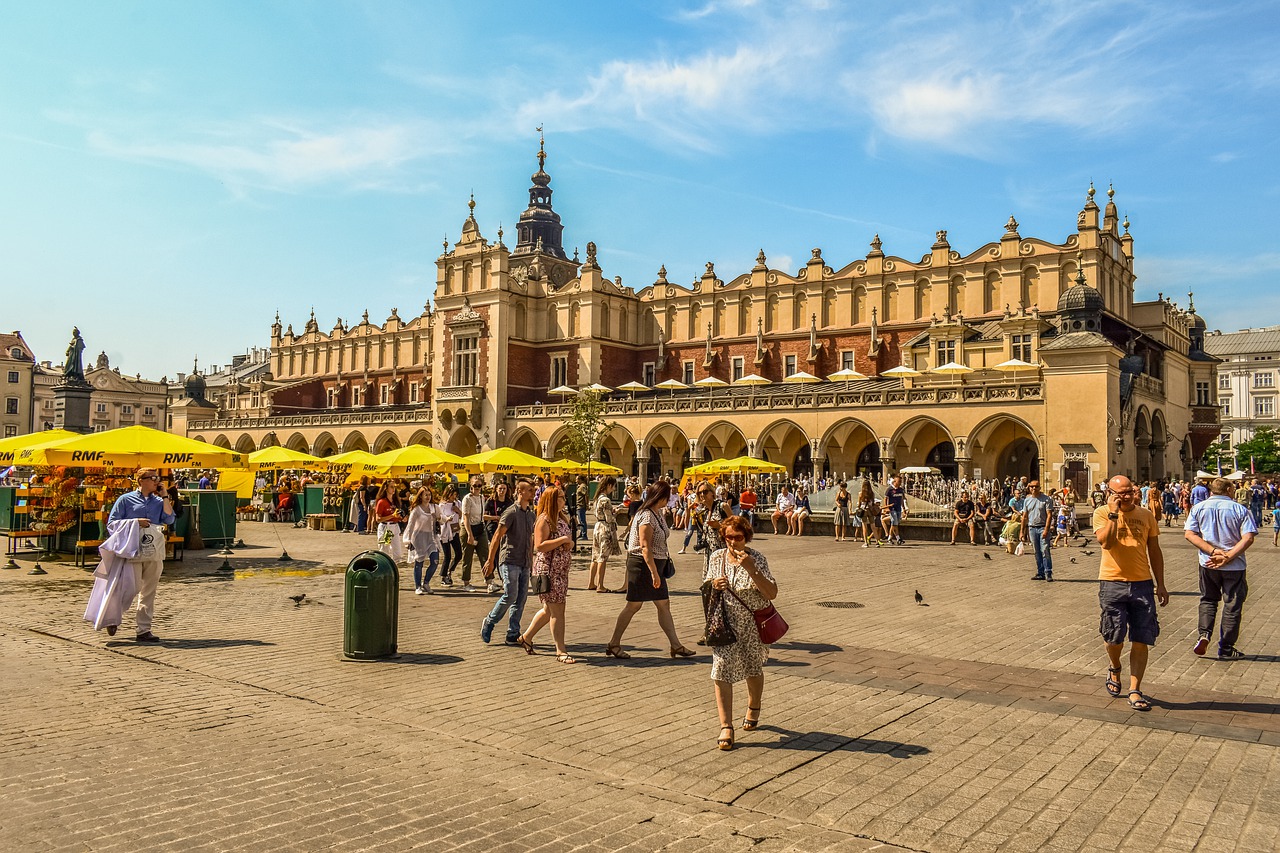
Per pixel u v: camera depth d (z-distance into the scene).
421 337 88.62
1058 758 8.23
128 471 29.45
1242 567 12.50
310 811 6.87
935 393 50.91
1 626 14.67
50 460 22.67
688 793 7.36
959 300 60.53
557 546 12.34
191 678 11.19
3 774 7.60
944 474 56.53
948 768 7.96
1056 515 31.84
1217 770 7.91
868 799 7.23
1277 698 10.42
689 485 44.06
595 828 6.62
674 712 9.74
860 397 53.75
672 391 73.56
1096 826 6.71
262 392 100.31
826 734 8.94
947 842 6.44
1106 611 10.21
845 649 13.10
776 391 65.25
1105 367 45.09
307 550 29.16
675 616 16.27
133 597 13.64
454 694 10.48
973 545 31.89
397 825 6.63
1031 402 47.72
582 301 73.94
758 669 8.73
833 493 40.09
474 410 72.75
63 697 10.17
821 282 66.69
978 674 11.54
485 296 74.38
